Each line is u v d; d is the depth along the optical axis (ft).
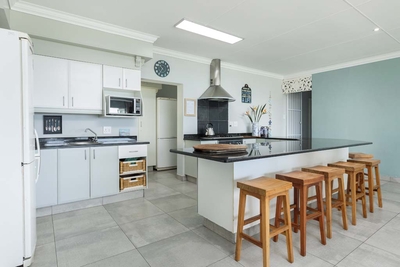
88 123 11.89
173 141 19.66
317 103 18.76
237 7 9.02
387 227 8.17
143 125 18.62
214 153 6.71
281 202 7.13
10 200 5.65
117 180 11.05
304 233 6.41
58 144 10.18
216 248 6.84
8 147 5.61
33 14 9.16
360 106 16.20
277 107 21.31
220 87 16.29
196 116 16.15
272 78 20.89
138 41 11.80
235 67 17.98
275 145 9.11
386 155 14.98
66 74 10.36
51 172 9.42
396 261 6.12
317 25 10.64
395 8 9.04
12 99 5.64
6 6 8.34
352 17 9.83
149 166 19.06
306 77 19.66
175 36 12.09
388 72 14.82
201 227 8.26
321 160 10.27
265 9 9.16
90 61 10.93
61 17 9.66
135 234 7.75
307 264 6.02
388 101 14.84
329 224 7.41
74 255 6.50
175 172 18.30
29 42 6.04
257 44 13.20
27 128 5.85
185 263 6.11
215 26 10.80
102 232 7.90
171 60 14.79
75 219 9.02
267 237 5.57
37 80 9.71
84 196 10.19
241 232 6.21
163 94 21.85
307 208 7.73
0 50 5.50
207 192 7.93
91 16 9.87
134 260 6.25
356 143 10.09
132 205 10.64
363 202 9.11
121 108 11.66
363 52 14.58
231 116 18.12
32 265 6.03
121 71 11.78
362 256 6.37
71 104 10.51
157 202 11.03
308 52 14.62
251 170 7.36
